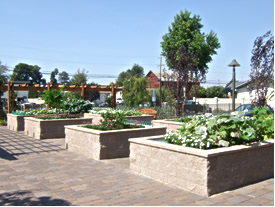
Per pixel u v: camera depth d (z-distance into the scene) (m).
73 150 8.70
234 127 5.40
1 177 5.83
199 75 14.60
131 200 4.48
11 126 15.33
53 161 7.31
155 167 5.61
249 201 4.39
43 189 5.06
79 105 15.31
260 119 6.84
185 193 4.80
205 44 36.06
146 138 6.40
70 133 8.87
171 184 5.25
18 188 5.12
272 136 6.19
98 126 8.44
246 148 5.16
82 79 45.81
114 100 24.22
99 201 4.45
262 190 4.93
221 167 4.82
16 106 21.12
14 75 71.69
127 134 7.94
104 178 5.73
